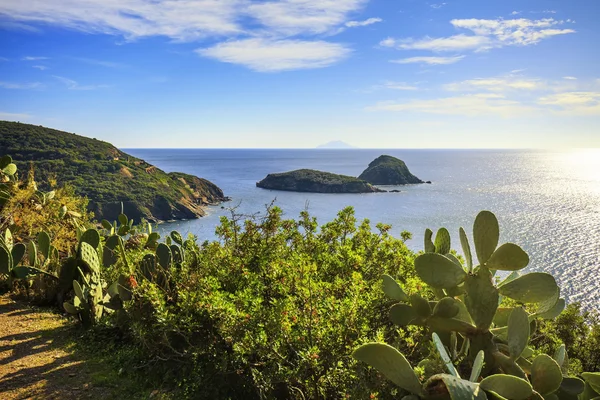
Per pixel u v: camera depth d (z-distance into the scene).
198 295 3.34
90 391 3.12
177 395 3.11
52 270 5.21
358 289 3.30
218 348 3.16
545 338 4.52
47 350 3.78
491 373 2.71
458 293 3.00
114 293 4.28
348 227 5.45
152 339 3.47
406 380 2.33
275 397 2.96
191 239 4.59
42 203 7.50
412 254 4.82
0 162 7.92
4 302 5.00
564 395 2.60
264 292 3.84
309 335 2.96
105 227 7.31
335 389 2.78
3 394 3.02
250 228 4.42
